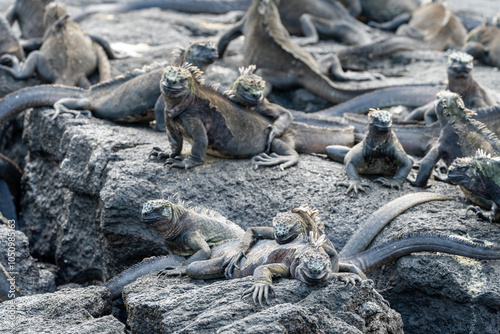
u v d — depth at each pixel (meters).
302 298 7.21
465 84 12.84
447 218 9.71
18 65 15.66
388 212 9.81
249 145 11.27
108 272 10.99
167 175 10.68
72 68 15.38
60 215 13.03
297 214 7.97
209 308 7.12
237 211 10.38
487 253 8.74
